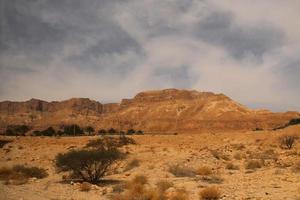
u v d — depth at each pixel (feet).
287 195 58.54
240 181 78.43
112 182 79.00
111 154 80.33
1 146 188.14
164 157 122.21
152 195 55.47
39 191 64.03
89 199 56.95
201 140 200.64
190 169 94.43
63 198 56.70
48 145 187.11
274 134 200.54
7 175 88.17
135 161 109.19
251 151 144.87
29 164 121.70
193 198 57.41
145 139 204.33
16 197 54.39
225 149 154.40
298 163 101.55
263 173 90.17
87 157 78.18
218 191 59.21
